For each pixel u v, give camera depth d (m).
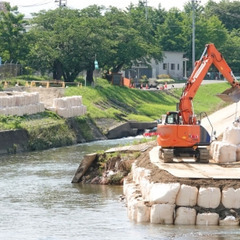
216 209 44.34
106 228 45.75
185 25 198.00
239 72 196.12
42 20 157.62
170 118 57.19
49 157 87.62
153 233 42.94
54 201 55.84
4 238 44.28
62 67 147.88
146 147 65.50
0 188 62.22
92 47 145.50
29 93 113.38
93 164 65.06
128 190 52.19
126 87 153.75
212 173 47.75
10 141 94.69
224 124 75.69
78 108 119.12
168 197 44.66
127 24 161.88
